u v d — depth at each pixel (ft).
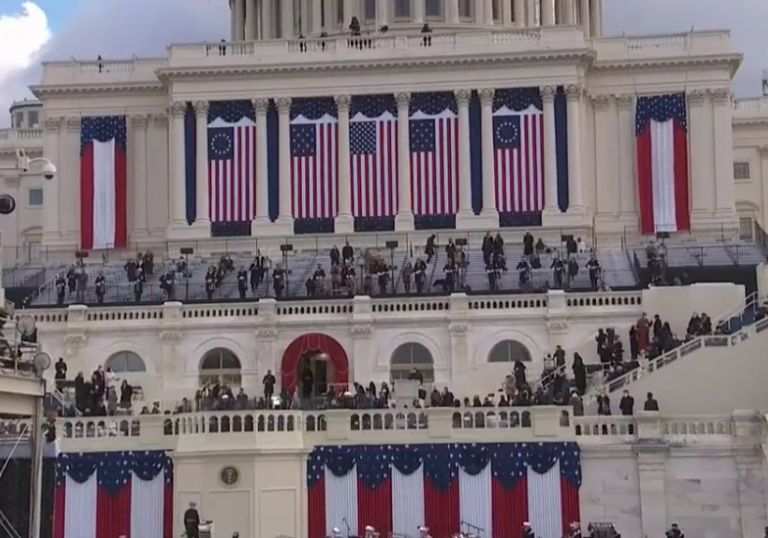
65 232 324.80
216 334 240.94
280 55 313.32
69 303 256.32
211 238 308.60
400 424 183.52
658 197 311.88
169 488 180.96
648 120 315.37
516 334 239.09
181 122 314.96
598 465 181.16
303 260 285.43
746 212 387.34
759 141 387.34
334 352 239.09
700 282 263.08
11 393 135.33
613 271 266.36
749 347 199.93
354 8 371.76
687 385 200.13
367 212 309.42
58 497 180.34
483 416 183.11
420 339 239.50
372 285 259.60
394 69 311.47
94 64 326.65
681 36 318.86
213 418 179.32
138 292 261.03
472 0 368.48
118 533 180.55
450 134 310.45
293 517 179.93
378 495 181.68
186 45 316.19
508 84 310.45
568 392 200.95
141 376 240.94
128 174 324.60
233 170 311.88
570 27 312.50
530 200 308.19
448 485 181.68
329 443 182.39
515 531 180.45
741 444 178.50
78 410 198.90
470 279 262.67
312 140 312.29
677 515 178.91
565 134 310.45
